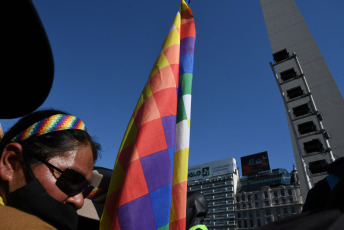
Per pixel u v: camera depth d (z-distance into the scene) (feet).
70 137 3.06
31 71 1.62
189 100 8.31
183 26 9.99
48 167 2.79
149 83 7.49
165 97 7.09
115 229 5.34
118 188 6.13
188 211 7.51
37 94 1.72
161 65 7.72
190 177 352.49
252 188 299.17
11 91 1.69
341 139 100.42
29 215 2.16
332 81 115.03
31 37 1.47
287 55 82.69
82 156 3.14
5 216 2.01
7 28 1.43
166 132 6.65
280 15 144.56
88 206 6.66
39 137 2.85
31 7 1.36
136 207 5.58
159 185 6.01
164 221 5.71
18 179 2.63
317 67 120.67
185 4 10.23
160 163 6.25
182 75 8.82
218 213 298.56
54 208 2.62
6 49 1.52
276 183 282.77
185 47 9.44
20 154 2.70
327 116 109.19
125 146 6.70
